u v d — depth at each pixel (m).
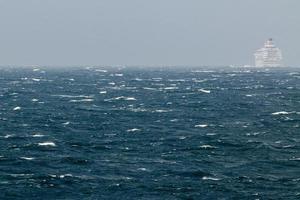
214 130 142.38
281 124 154.88
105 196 79.50
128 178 89.00
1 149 112.69
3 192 80.62
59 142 121.75
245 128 146.25
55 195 79.88
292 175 92.25
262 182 87.38
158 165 98.12
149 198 78.62
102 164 98.81
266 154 109.19
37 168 95.38
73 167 96.44
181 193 81.00
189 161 101.69
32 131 139.75
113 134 135.00
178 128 146.12
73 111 189.50
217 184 85.75
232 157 106.00
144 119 166.88
